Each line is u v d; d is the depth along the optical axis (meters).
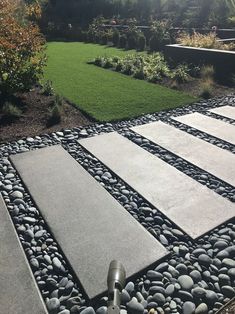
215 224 3.02
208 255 2.70
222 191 3.54
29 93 6.81
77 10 21.59
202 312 2.21
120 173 3.92
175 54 9.73
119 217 3.15
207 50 8.70
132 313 2.22
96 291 2.34
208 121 5.49
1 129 5.20
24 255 2.70
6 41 6.34
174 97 6.76
